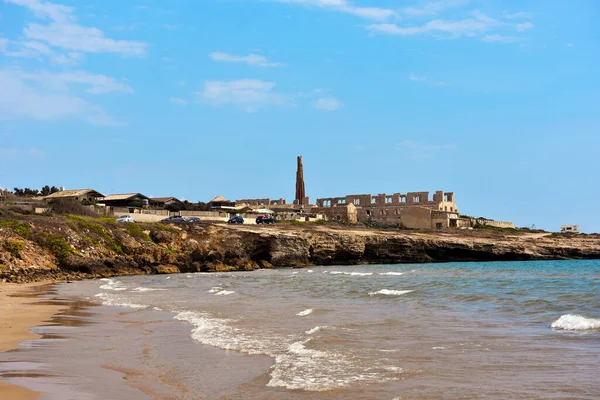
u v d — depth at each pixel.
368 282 51.44
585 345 18.64
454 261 110.50
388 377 14.77
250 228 94.81
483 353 17.67
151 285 52.78
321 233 98.25
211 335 21.98
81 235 70.12
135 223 82.69
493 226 145.00
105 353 18.70
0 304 34.41
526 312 28.14
